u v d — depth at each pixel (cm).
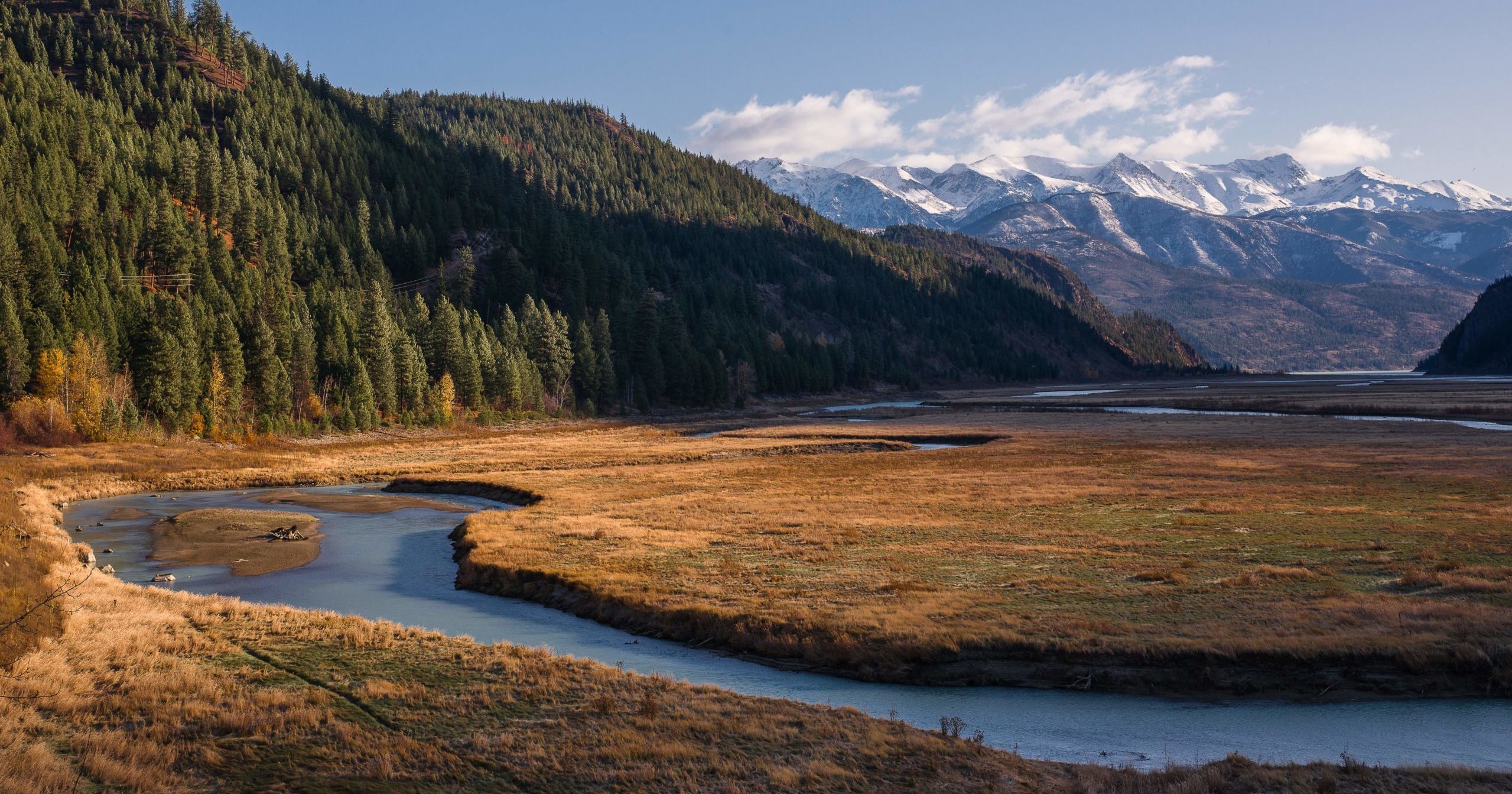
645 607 3059
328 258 15412
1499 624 2481
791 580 3331
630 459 8850
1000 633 2564
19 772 1570
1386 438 9044
